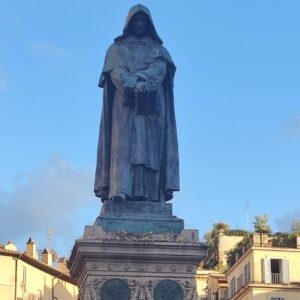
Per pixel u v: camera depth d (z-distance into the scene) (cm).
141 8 1550
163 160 1505
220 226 8481
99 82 1537
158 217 1422
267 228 7069
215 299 7144
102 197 1518
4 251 6312
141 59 1516
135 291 1350
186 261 1368
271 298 6228
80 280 1430
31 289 6531
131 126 1488
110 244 1352
